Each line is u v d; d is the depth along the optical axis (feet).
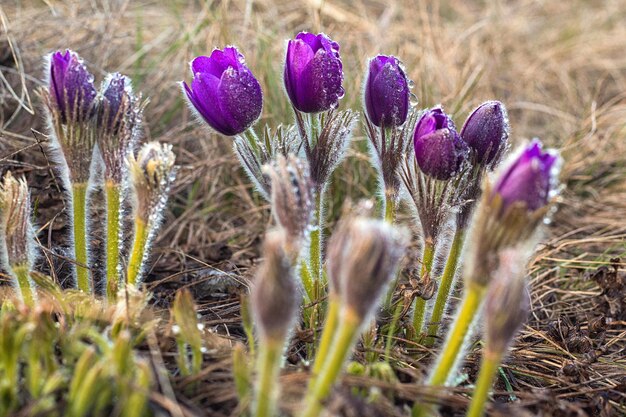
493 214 1.29
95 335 1.38
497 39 3.50
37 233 1.83
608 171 2.58
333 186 2.31
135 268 1.56
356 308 1.24
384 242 1.22
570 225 2.37
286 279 1.23
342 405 1.31
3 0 2.62
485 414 1.43
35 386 1.32
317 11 2.78
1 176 1.98
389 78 1.58
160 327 1.56
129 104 1.54
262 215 2.26
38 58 2.43
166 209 2.20
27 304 1.54
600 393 1.55
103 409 1.33
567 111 3.05
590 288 2.02
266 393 1.27
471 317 1.35
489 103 1.55
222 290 1.85
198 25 2.72
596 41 3.63
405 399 1.46
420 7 3.43
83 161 1.55
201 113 1.59
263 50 2.65
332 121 1.61
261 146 1.62
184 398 1.39
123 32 2.76
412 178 1.59
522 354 1.70
